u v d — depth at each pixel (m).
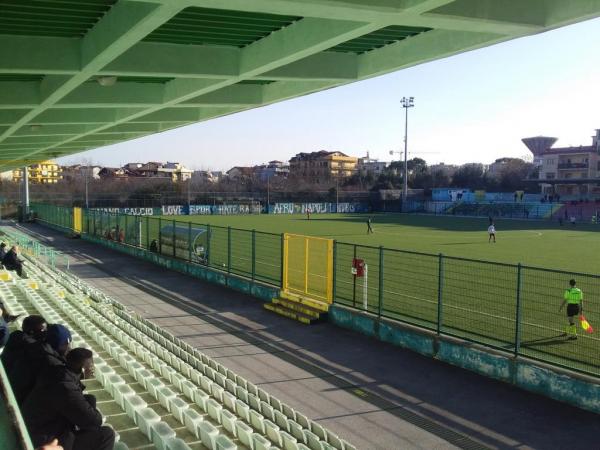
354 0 5.77
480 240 39.50
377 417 9.27
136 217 32.03
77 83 10.30
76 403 4.41
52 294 15.58
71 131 19.16
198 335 14.47
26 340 5.17
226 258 28.28
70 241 39.66
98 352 10.65
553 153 105.00
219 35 8.96
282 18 7.94
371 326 14.23
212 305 18.19
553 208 72.94
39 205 58.34
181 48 9.78
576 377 9.70
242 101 13.98
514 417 9.24
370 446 8.20
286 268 18.16
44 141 22.75
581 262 27.39
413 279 21.38
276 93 13.62
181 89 12.47
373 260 26.81
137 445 6.20
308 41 7.91
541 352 11.65
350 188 106.56
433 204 81.12
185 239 25.84
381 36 8.91
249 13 7.70
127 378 9.20
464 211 78.56
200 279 23.30
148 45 9.54
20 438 1.65
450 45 8.19
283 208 81.25
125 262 28.67
